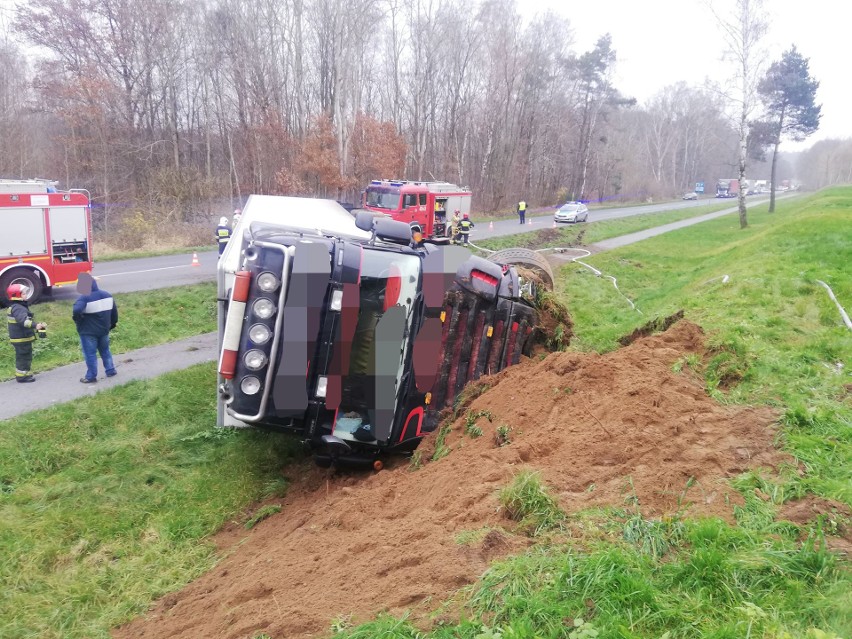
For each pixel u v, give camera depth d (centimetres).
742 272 1152
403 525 396
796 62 3844
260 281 498
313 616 319
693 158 10350
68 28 3475
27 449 700
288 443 696
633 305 1304
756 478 380
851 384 522
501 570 309
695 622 265
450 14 4828
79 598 449
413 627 283
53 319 1349
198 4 3841
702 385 540
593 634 256
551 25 5622
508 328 650
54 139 3509
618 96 7075
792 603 274
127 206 3344
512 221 4244
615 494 377
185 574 479
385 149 4100
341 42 3688
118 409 825
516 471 419
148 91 3709
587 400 510
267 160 3844
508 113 5256
